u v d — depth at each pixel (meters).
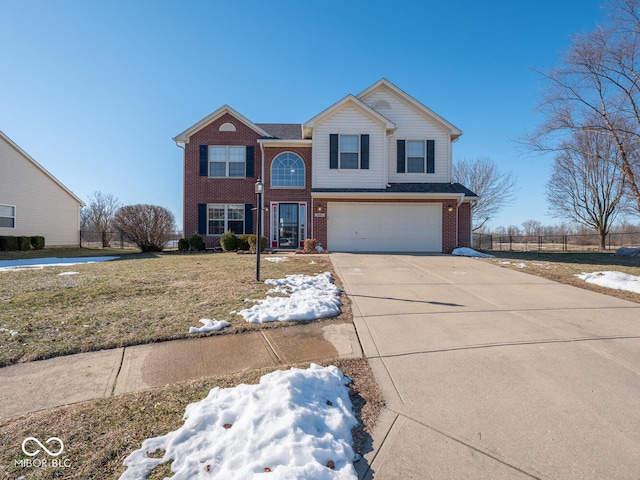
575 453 2.29
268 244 15.94
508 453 2.29
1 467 2.10
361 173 14.58
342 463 2.12
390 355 3.86
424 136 15.49
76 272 8.63
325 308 5.36
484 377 3.35
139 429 2.47
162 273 8.35
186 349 3.98
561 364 3.63
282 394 2.65
